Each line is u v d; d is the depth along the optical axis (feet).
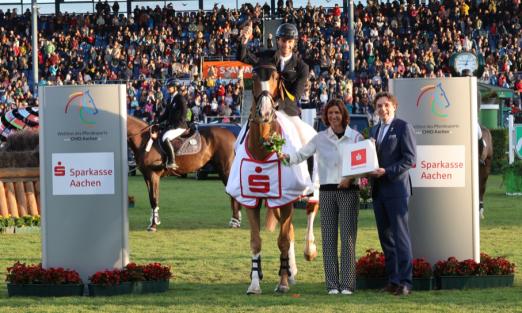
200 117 119.85
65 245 35.17
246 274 39.24
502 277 35.04
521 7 150.61
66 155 35.12
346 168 32.60
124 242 35.24
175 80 59.72
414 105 35.32
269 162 33.58
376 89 122.31
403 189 32.96
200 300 32.37
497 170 102.78
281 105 35.83
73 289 34.24
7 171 57.00
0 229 55.16
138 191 87.40
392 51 136.36
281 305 31.17
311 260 38.83
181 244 49.44
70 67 145.38
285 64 35.27
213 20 156.56
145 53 146.51
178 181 100.83
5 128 93.35
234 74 132.87
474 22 148.25
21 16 162.81
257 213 34.22
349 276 33.78
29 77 145.38
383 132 33.22
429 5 153.79
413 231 35.55
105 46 153.89
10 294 34.22
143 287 34.35
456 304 30.94
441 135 35.32
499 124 114.83
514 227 55.57
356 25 146.61
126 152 35.29
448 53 136.26
